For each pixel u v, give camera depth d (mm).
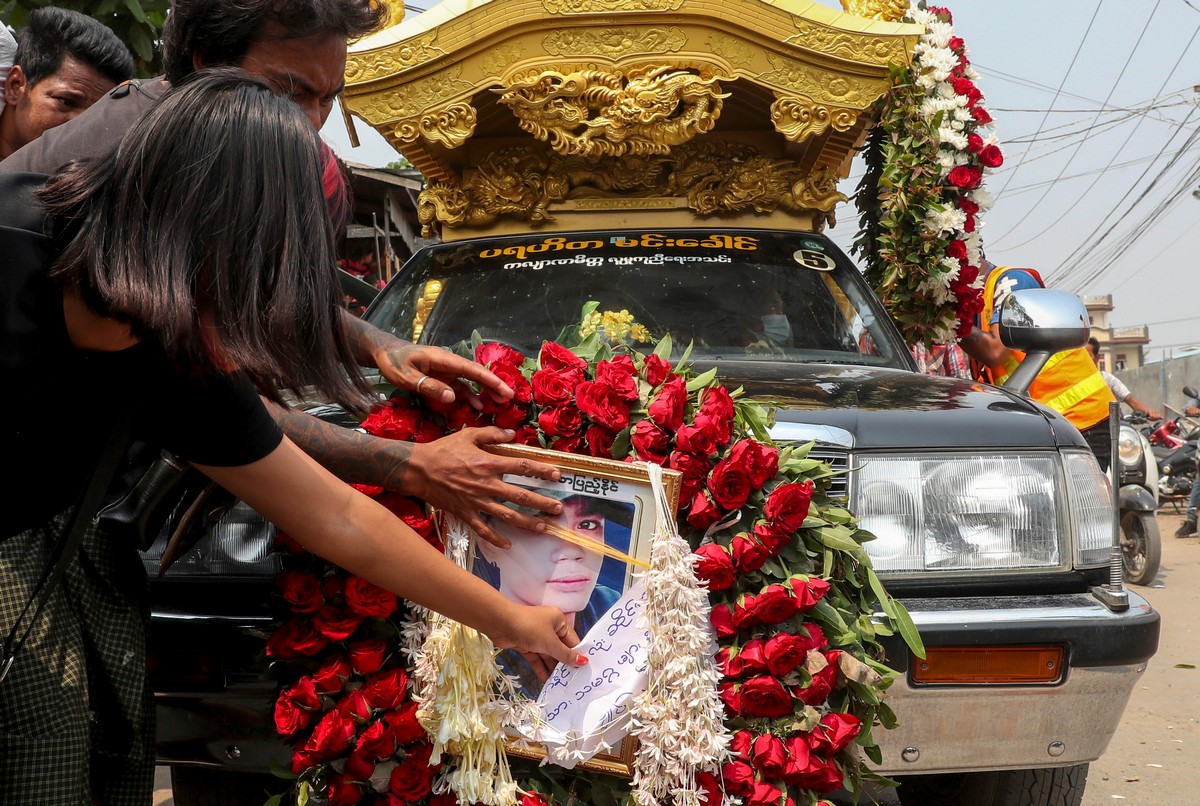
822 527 1919
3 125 3109
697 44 3658
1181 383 27812
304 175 1398
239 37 1749
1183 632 6422
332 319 1446
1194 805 3596
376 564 1658
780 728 1817
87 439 1515
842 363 3332
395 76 3711
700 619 1770
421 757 1849
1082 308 3271
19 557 1683
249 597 2273
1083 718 2350
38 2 4891
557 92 3664
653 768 1759
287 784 2391
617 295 3584
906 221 3949
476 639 1772
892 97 3912
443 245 4031
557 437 1876
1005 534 2418
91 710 1848
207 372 1407
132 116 1849
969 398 2684
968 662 2287
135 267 1320
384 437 1927
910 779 3104
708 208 4012
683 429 1836
